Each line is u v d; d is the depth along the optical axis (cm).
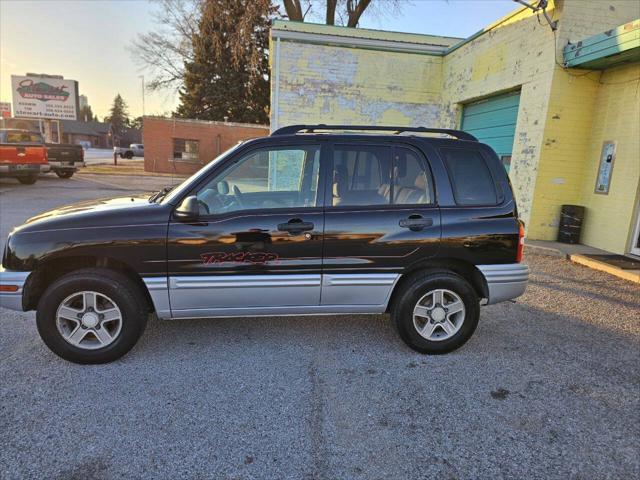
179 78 3559
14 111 3192
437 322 371
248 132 2806
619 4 765
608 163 762
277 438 262
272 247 343
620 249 732
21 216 993
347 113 1159
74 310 334
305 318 447
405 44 1145
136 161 4084
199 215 336
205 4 2733
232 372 336
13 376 322
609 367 361
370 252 354
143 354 361
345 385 323
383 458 248
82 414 279
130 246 329
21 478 226
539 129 805
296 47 1115
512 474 238
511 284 374
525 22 838
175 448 251
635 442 267
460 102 1094
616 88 750
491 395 315
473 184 373
